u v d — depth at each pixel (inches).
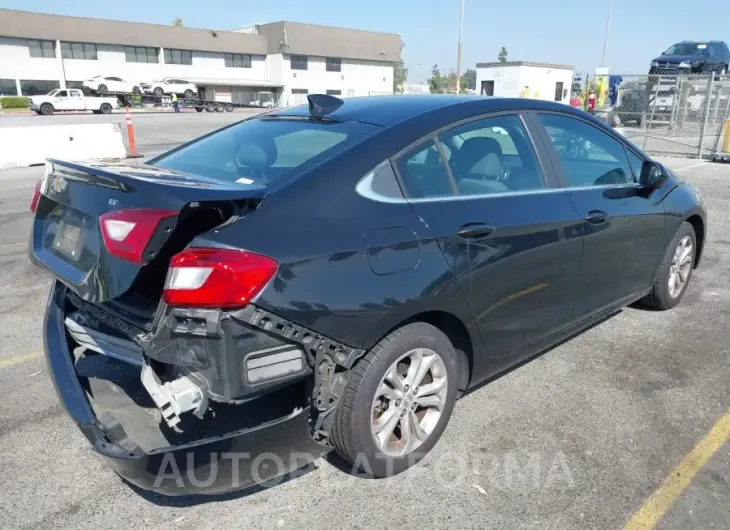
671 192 179.9
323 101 137.3
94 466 119.3
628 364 159.5
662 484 112.2
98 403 109.0
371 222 104.1
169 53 2361.0
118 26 2220.7
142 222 90.4
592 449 122.8
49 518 104.7
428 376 117.0
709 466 117.4
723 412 136.6
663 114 754.2
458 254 113.7
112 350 107.7
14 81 2076.8
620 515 104.5
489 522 103.0
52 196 113.6
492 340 125.6
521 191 131.3
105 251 96.0
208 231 93.4
